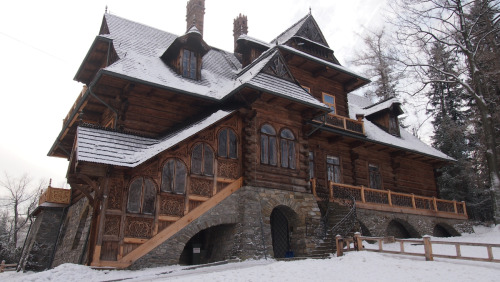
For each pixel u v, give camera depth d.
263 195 15.74
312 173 20.88
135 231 12.80
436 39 25.75
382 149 24.50
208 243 16.53
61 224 20.58
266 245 14.95
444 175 30.42
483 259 11.00
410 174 26.56
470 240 20.20
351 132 21.77
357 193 20.23
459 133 30.81
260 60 20.00
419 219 22.72
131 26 21.02
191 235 13.84
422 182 27.19
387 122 26.69
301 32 23.30
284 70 18.33
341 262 12.34
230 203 15.15
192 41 19.02
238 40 22.47
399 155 25.22
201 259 16.27
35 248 19.86
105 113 18.12
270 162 16.55
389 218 21.06
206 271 12.63
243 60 22.78
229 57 24.44
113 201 12.70
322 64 21.86
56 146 21.42
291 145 17.56
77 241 16.31
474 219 30.39
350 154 23.20
